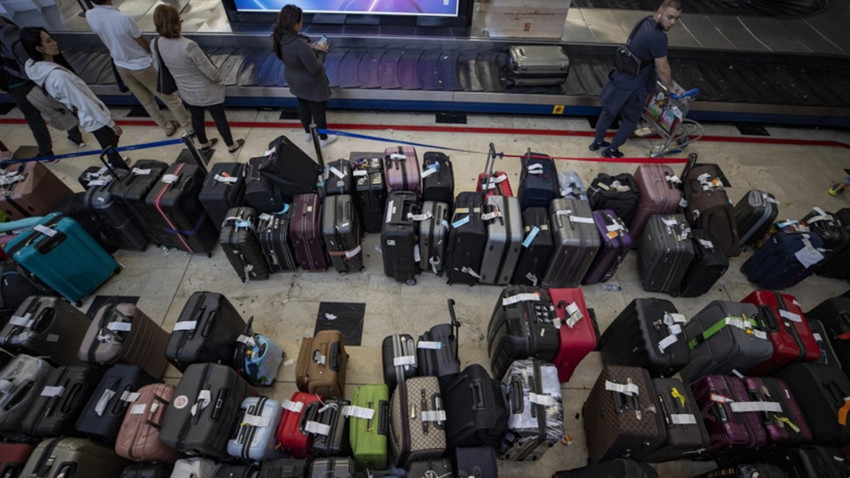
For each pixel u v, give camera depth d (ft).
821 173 17.10
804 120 18.80
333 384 9.39
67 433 8.50
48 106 14.35
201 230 13.07
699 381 9.37
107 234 13.29
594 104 18.29
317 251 12.28
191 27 19.92
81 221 12.59
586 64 19.52
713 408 8.82
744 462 9.21
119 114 18.78
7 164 13.29
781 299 10.21
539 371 8.61
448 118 19.02
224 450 8.25
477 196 11.78
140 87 15.61
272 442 8.41
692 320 10.84
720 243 12.81
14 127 18.20
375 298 12.69
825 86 19.16
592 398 9.45
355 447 8.18
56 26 19.76
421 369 9.27
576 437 10.14
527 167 12.64
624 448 8.43
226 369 8.57
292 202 12.62
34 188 12.82
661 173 12.83
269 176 11.80
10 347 9.33
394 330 12.01
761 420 8.71
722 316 9.92
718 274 11.67
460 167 16.71
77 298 12.26
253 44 19.81
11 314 11.21
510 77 18.13
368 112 19.21
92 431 8.16
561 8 18.63
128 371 8.87
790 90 18.88
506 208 11.48
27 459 8.04
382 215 13.53
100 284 12.84
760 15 22.33
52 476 7.47
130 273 13.24
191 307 9.55
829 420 8.59
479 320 12.24
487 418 7.80
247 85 18.03
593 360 11.51
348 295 12.76
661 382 8.82
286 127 18.30
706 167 13.47
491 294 12.83
